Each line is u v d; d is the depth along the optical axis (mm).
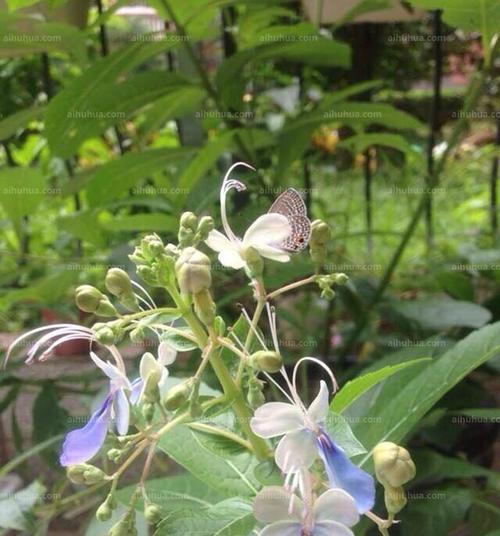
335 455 138
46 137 307
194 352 303
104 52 400
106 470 240
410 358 247
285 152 358
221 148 312
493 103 508
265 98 525
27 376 401
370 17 413
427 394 193
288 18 467
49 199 527
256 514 135
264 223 156
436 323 316
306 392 285
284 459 135
